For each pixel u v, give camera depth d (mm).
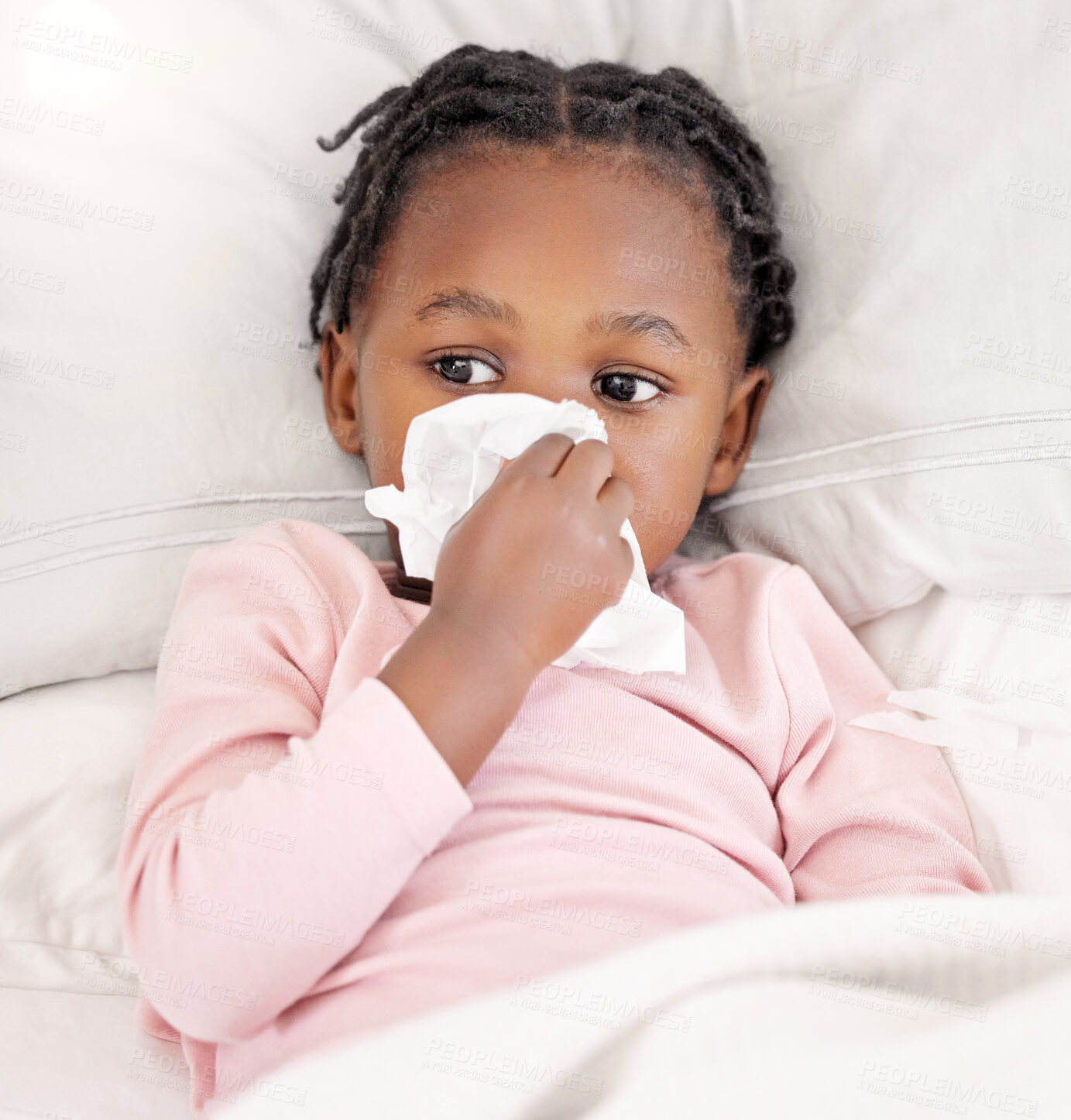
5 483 967
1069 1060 583
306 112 1058
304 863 680
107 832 923
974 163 906
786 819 904
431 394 907
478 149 911
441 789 687
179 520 1008
